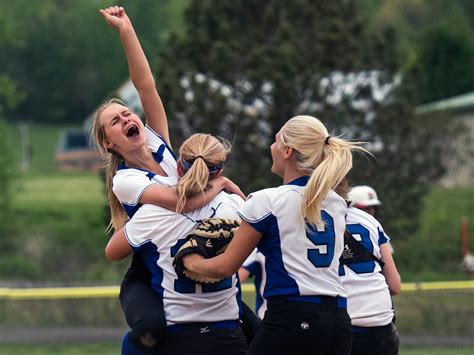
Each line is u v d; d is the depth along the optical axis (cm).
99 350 4212
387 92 6362
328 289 1642
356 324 1925
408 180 6406
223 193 1738
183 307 1669
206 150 1712
